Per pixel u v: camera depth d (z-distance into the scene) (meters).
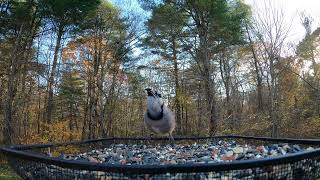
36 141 25.53
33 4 26.42
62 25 28.28
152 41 33.22
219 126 27.80
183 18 29.94
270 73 28.97
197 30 30.12
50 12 26.59
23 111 29.34
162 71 36.78
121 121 36.38
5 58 28.36
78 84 34.12
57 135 26.31
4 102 26.88
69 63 32.75
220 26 28.64
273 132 27.48
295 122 28.67
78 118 36.31
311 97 30.41
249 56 36.25
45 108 31.30
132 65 34.94
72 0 25.41
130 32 33.47
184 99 32.41
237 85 35.19
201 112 29.55
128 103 37.12
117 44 33.00
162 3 29.55
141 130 36.12
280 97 29.05
